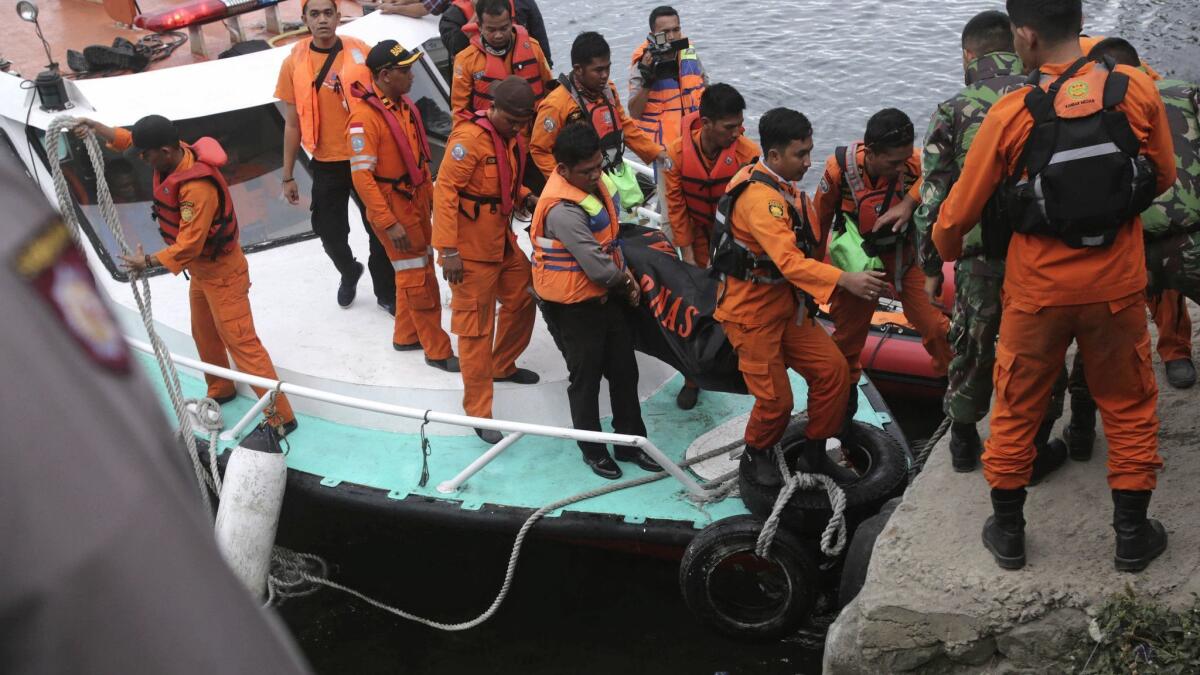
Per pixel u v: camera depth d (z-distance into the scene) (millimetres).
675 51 7160
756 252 4355
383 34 7781
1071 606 3455
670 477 5371
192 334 5961
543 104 6059
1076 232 3000
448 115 7930
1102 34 13500
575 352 5086
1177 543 3543
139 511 393
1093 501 3803
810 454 4859
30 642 375
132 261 5324
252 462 5312
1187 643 3277
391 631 5801
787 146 4203
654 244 5320
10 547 374
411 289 5844
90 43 7688
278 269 6910
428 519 5309
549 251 4949
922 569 3672
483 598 5953
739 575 4949
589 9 15227
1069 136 2947
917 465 5035
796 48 13508
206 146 5359
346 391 5980
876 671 3742
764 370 4551
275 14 7883
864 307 4961
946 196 3607
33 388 385
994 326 3627
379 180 5668
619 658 5500
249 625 408
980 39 4281
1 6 8242
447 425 5844
